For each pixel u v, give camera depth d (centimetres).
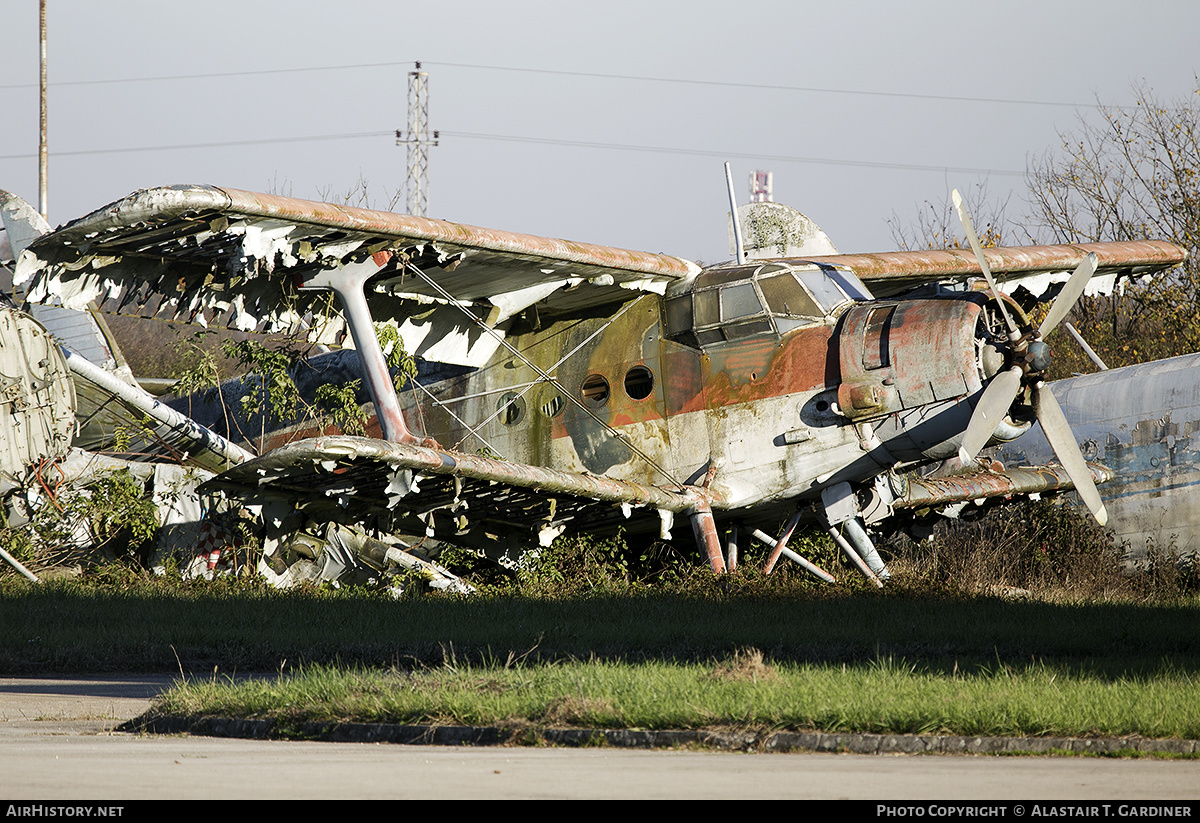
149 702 2720
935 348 4800
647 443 5438
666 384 5412
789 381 5116
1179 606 5131
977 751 1844
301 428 6738
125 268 4597
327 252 4631
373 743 2016
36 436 5947
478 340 5775
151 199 3941
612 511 5281
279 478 4647
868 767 1648
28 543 5806
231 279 4675
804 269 5253
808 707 2009
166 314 5081
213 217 4100
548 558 5466
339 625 3856
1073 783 1477
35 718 2478
